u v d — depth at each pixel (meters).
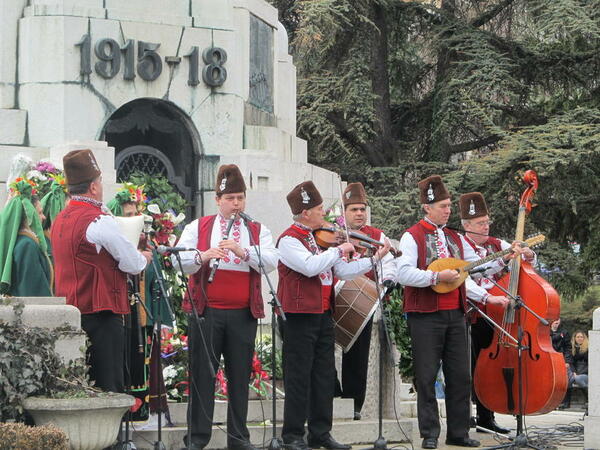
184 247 10.03
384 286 11.93
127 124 14.59
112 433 9.16
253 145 15.38
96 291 9.71
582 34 24.09
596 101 26.36
